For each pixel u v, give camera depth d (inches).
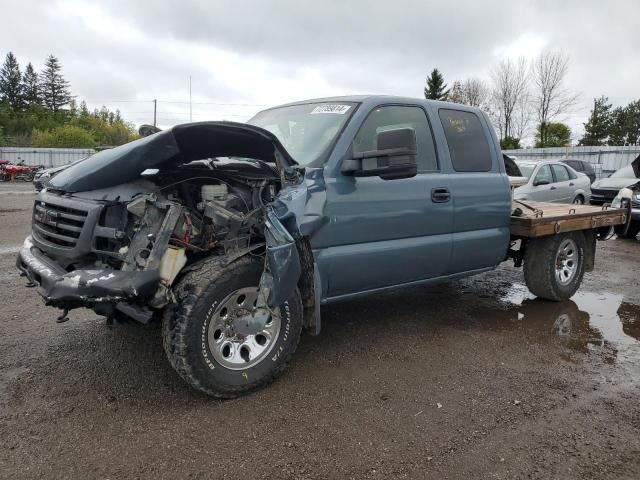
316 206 132.3
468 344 164.2
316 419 116.0
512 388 133.3
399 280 161.0
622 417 119.2
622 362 152.0
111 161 118.5
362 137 148.8
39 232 131.4
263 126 171.5
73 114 3331.7
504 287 241.9
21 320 174.2
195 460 99.7
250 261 125.3
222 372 121.4
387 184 149.7
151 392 126.1
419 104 168.9
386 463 100.0
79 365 140.1
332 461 100.3
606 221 227.6
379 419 116.4
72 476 93.7
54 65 3486.7
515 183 355.3
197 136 123.8
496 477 96.3
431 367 145.6
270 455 101.9
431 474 96.8
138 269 112.7
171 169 134.6
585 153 1149.7
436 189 163.3
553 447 106.5
